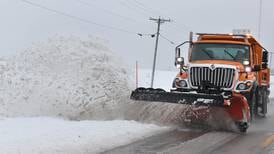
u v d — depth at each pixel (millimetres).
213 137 10086
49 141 8234
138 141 8984
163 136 9789
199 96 11008
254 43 14703
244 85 12227
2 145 7680
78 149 7828
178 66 13289
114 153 7727
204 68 12453
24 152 7297
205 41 14016
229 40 14148
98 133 9383
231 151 8453
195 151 8203
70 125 10414
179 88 12781
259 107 15328
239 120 11070
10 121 10766
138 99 11820
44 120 11156
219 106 10773
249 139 10125
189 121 11523
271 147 9062
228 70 12258
